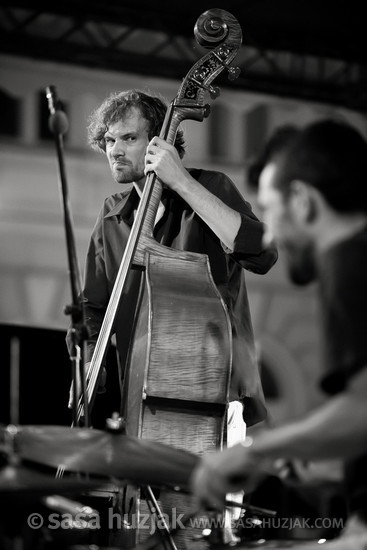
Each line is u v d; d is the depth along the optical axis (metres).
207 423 5.32
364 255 3.38
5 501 3.43
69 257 4.46
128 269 5.51
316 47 20.80
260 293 26.70
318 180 3.61
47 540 3.80
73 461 3.56
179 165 5.57
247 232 5.50
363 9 18.66
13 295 24.77
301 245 3.67
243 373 5.68
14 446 3.63
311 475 7.71
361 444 3.32
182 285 5.48
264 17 19.50
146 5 19.33
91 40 20.09
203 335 5.37
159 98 6.06
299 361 26.88
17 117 24.83
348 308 3.33
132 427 5.30
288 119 24.05
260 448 3.40
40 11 19.36
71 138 24.62
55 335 7.19
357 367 3.31
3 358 7.12
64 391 7.18
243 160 25.06
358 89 21.78
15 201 24.77
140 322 5.48
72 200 24.75
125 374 5.44
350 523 3.75
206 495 3.45
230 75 5.82
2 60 21.92
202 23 5.85
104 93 22.53
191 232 5.80
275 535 6.94
